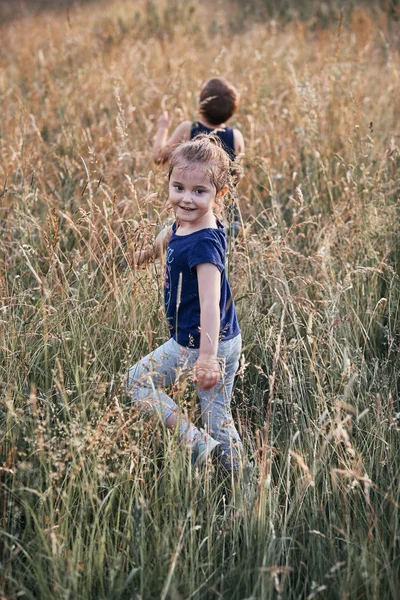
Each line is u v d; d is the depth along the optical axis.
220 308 2.67
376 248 4.02
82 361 3.03
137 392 2.73
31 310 3.37
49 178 4.91
